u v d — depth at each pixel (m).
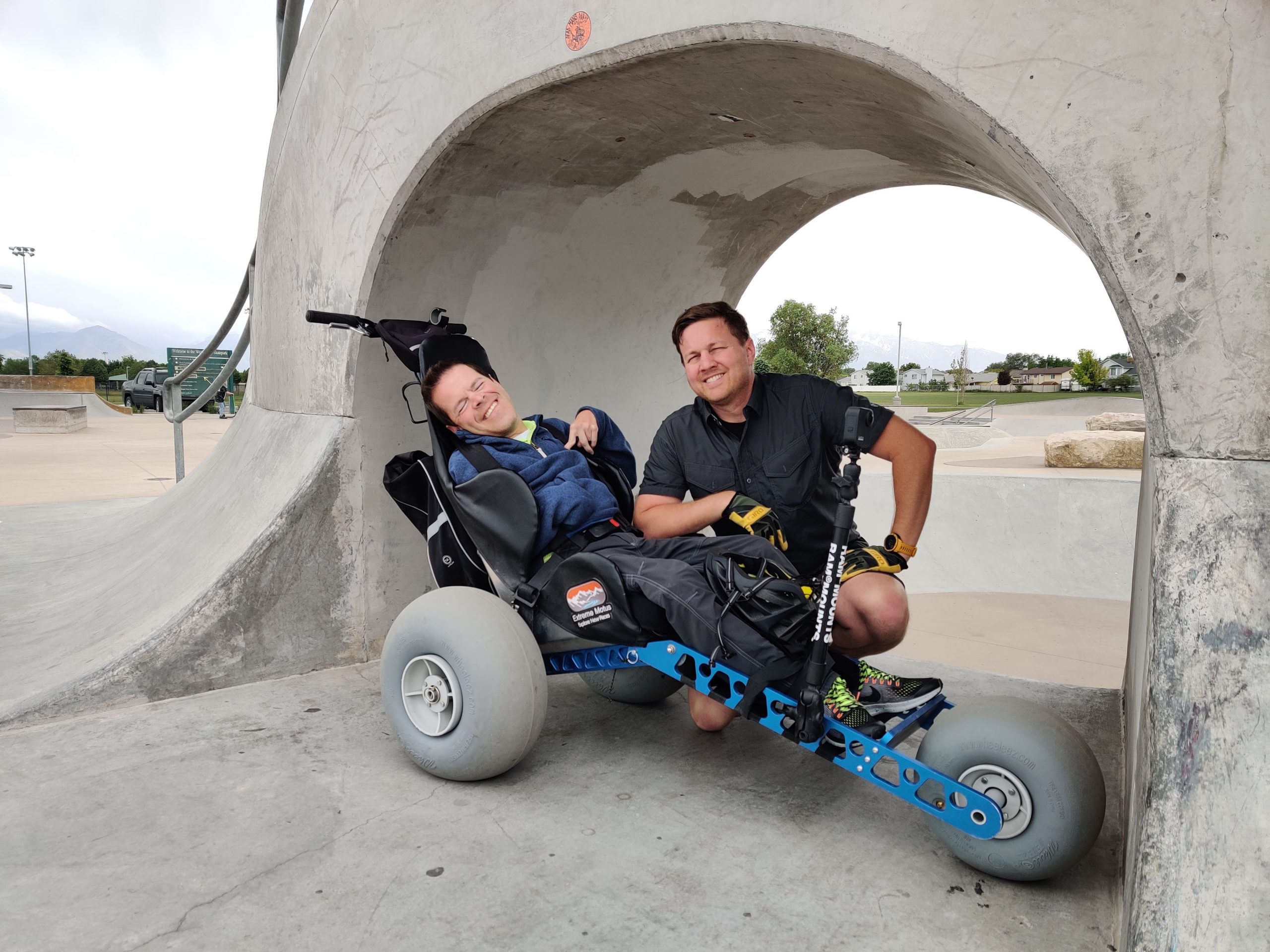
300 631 3.35
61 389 33.88
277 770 2.51
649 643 2.38
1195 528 1.68
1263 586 1.59
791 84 2.58
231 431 6.19
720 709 2.68
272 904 1.86
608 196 3.64
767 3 2.15
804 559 2.72
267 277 4.72
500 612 2.41
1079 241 2.02
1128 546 8.42
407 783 2.45
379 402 3.49
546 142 3.14
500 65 2.78
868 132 3.03
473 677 2.30
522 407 3.96
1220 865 1.38
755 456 2.63
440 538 2.81
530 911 1.85
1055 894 1.94
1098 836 2.02
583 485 2.69
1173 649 1.61
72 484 10.30
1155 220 1.73
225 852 2.06
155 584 3.89
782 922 1.83
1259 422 1.67
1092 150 1.79
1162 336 1.74
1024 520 8.98
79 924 1.77
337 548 3.43
